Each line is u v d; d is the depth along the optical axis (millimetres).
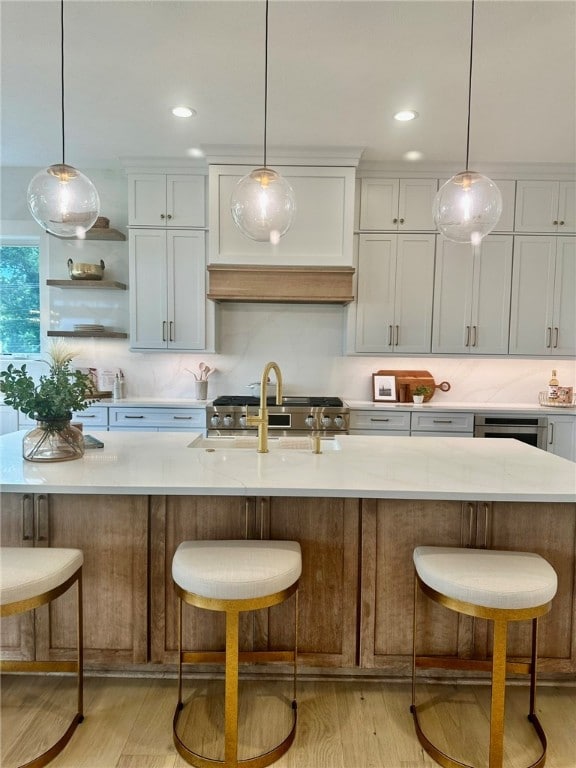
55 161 3908
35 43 2299
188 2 2010
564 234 3906
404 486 1649
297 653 1871
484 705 1854
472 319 3961
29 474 1733
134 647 1859
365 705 1842
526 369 4305
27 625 1852
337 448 2303
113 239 4098
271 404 3748
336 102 2838
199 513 1852
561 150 3516
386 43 2258
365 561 1842
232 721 1508
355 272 3910
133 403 3867
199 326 3936
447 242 3916
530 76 2523
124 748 1629
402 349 3979
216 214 3693
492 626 1856
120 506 1835
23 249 4262
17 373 1908
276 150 3576
